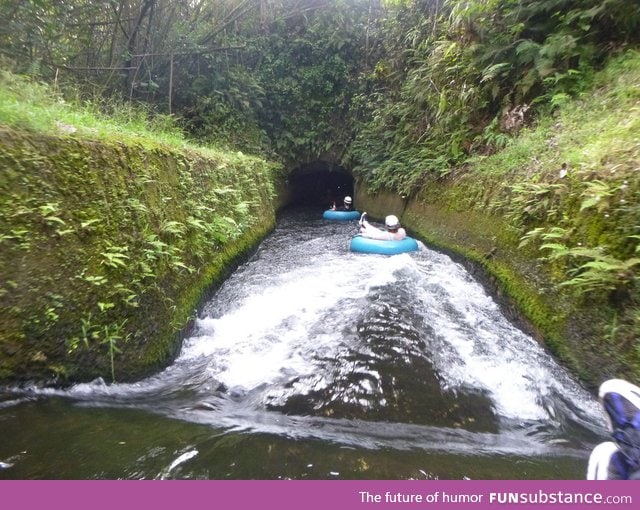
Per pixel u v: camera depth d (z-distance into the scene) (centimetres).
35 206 233
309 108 1411
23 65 539
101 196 291
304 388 312
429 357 366
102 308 261
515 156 542
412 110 1038
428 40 951
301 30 1427
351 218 1232
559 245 338
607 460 191
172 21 999
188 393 298
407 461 214
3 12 520
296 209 1503
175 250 379
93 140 305
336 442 236
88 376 258
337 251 800
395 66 1220
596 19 557
